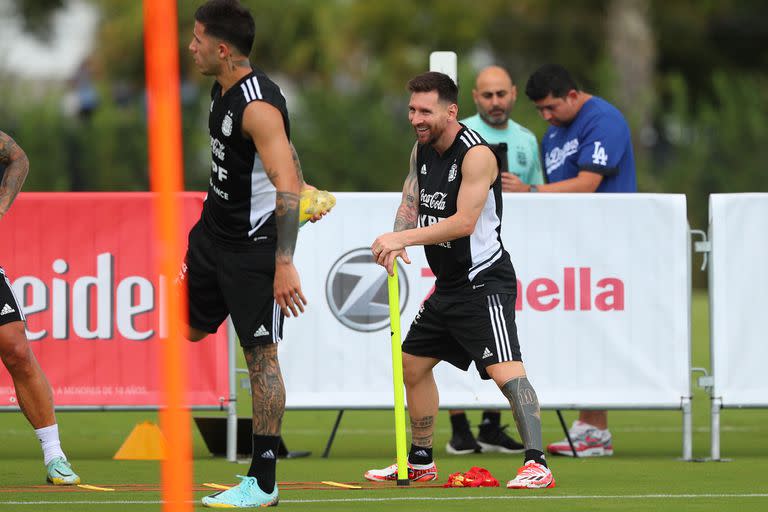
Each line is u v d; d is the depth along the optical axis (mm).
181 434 12352
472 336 21547
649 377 26375
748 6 134750
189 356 25953
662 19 130250
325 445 29641
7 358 21516
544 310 26312
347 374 26250
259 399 19172
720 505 19953
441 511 19188
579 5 131125
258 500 19203
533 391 21531
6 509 19125
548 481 21688
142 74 109625
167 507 12375
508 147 29844
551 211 26281
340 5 112375
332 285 26172
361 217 26156
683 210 26281
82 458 26688
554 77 28422
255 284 19000
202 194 25609
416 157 22172
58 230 25828
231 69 18531
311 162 93062
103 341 25938
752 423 34219
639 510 19406
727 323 26125
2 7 116812
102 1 111875
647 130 105750
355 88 105250
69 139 89812
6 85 113875
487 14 123375
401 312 26219
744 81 97125
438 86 21234
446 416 35875
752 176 92188
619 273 26375
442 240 21016
